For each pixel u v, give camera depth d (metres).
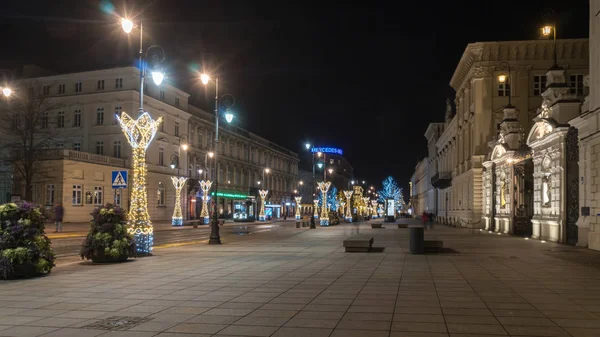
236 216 71.56
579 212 22.86
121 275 13.09
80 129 57.50
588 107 22.73
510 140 34.41
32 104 46.97
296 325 7.46
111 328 7.35
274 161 107.62
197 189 71.12
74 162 48.94
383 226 54.84
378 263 15.91
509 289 10.71
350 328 7.27
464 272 13.58
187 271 13.91
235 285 11.34
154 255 18.75
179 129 67.44
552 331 7.08
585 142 21.88
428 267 14.77
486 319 7.82
